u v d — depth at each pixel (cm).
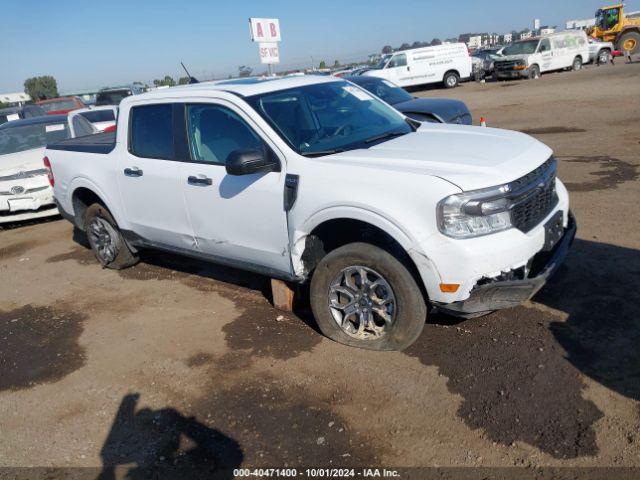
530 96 1880
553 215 380
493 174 344
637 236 528
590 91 1788
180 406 363
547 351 365
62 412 374
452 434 305
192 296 533
